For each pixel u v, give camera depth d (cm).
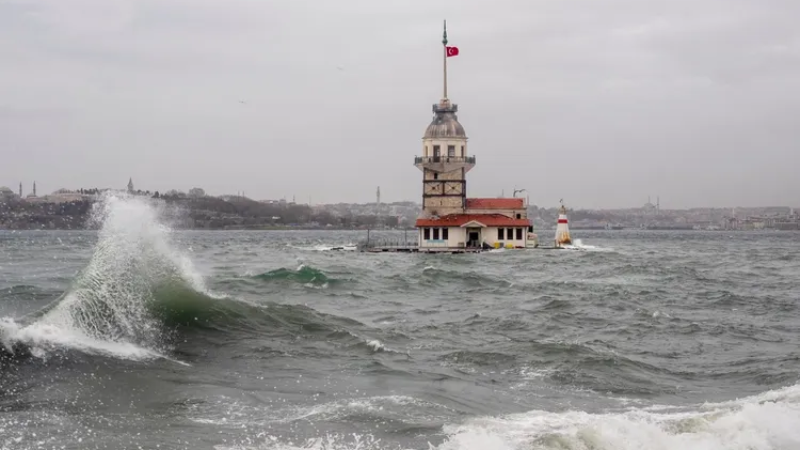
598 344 3488
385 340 3409
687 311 4731
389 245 13150
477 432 2077
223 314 3369
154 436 2023
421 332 3716
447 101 12019
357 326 3609
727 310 4800
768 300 5253
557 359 3055
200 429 2095
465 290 5916
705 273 7950
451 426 2155
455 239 11312
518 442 2009
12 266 7450
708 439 2064
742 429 2147
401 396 2452
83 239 19350
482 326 3972
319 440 2033
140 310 3169
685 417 2272
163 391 2431
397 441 2048
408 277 6656
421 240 11444
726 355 3306
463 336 3659
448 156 11788
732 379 2873
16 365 2486
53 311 2923
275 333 3288
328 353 3070
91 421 2116
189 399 2364
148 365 2695
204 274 6512
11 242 15850
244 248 14600
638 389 2692
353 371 2812
